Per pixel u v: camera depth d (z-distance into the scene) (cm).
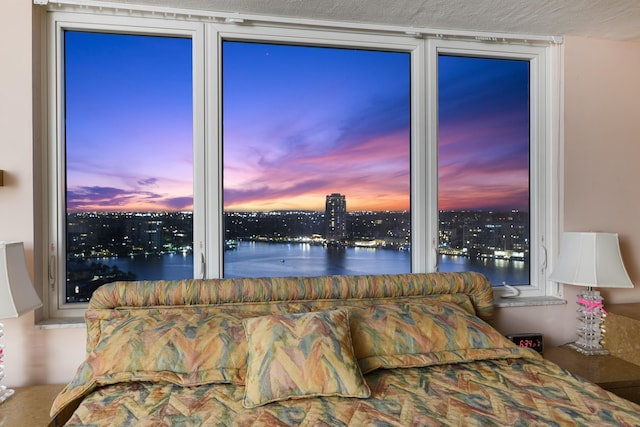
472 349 185
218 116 228
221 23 227
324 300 212
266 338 163
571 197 258
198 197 226
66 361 200
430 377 170
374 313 194
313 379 152
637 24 240
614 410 138
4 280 163
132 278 224
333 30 239
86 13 213
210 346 170
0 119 194
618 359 226
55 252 210
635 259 265
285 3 213
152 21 219
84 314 198
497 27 245
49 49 210
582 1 213
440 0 212
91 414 139
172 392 155
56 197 211
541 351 231
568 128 257
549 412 137
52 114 210
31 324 196
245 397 148
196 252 226
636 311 238
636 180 266
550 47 262
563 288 256
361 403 147
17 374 196
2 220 194
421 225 249
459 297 224
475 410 140
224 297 203
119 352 165
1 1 196
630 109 265
